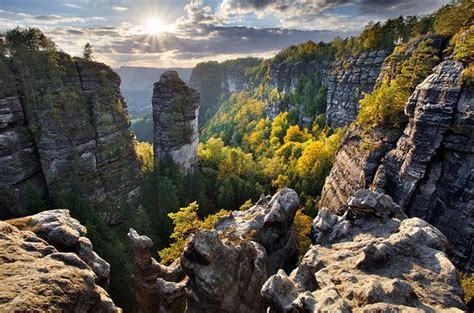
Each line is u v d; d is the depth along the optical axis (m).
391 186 39.59
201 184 78.69
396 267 19.58
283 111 164.88
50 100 58.75
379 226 26.11
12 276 13.76
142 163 81.75
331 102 125.56
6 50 59.47
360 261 20.02
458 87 33.44
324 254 23.25
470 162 31.97
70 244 20.23
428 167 35.44
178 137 84.94
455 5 59.78
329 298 15.48
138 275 30.23
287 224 33.88
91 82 68.62
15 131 55.94
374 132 46.41
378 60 102.88
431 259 19.97
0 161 53.72
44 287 13.34
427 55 48.59
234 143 155.88
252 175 87.56
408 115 39.50
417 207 36.12
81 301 14.17
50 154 58.97
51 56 61.88
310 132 131.62
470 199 31.25
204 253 23.12
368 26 115.50
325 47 165.75
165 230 63.03
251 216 37.16
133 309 40.34
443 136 34.03
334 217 29.56
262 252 28.78
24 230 19.91
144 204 71.81
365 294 15.74
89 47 72.94
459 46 36.97
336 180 53.09
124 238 64.75
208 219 47.25
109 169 68.81
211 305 23.25
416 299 15.88
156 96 84.50
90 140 64.94
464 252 30.83
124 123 75.50
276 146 120.62
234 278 24.41
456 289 17.31
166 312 27.28
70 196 56.97
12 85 55.78
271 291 18.25
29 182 54.62
